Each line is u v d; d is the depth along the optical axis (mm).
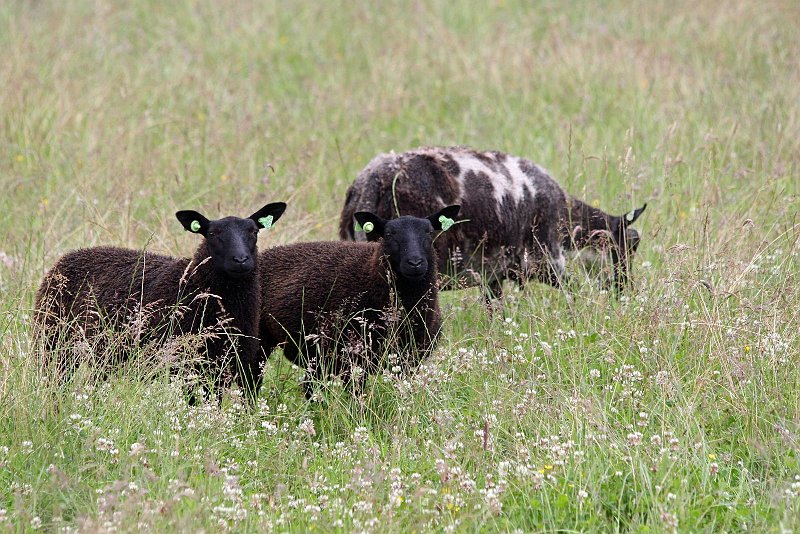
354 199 19922
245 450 14320
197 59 38156
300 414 15898
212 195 24734
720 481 13164
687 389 15375
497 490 12359
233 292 16297
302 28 42969
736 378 15180
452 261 19953
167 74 35625
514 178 20781
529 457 13273
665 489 12562
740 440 14203
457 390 16141
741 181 25250
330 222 23344
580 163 26281
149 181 25125
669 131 24922
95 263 17406
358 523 11648
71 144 27406
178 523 11102
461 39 41000
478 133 30734
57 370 15188
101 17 42844
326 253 17891
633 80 33656
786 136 27297
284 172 26547
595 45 37938
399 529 11750
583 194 23172
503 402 14938
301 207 23750
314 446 14336
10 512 12078
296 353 17812
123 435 13602
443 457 13719
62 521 11617
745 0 43062
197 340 15406
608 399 15422
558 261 21594
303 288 17438
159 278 16766
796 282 18000
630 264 22047
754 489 13094
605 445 13547
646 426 14453
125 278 17000
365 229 17062
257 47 40562
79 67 35781
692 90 32219
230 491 12266
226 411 15023
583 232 22250
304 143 28359
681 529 11875
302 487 13039
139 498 11750
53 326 16922
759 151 26656
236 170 26422
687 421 13875
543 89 34531
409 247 16594
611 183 25453
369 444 14219
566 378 15594
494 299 19859
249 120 30016
